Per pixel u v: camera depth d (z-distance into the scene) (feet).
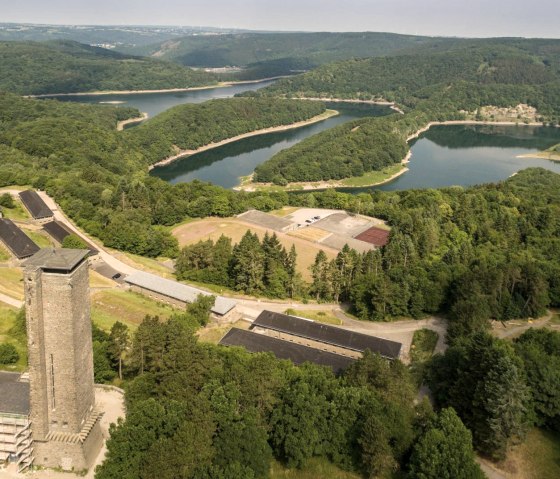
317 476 351.87
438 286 639.35
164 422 328.29
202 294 622.13
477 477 316.19
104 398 395.96
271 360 415.64
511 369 366.43
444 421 342.85
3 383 339.36
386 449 336.70
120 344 437.58
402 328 613.93
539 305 635.25
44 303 295.89
